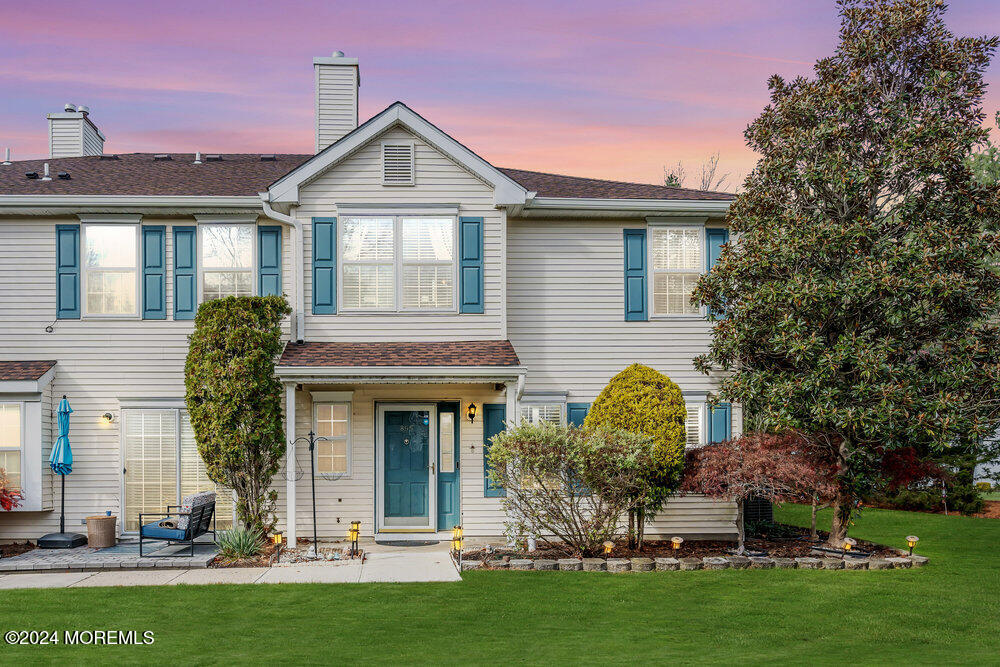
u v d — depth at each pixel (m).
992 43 14.20
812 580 12.42
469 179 15.62
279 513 15.44
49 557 13.48
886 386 12.72
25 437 14.93
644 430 14.27
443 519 15.78
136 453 15.55
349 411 15.68
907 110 14.02
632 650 8.65
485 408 15.87
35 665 7.91
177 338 15.70
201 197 15.45
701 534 16.17
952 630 9.78
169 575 12.30
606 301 16.48
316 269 15.33
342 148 15.28
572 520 13.59
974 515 21.42
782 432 14.66
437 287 15.52
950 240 12.95
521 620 9.93
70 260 15.69
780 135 14.73
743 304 14.09
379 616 9.96
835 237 13.35
